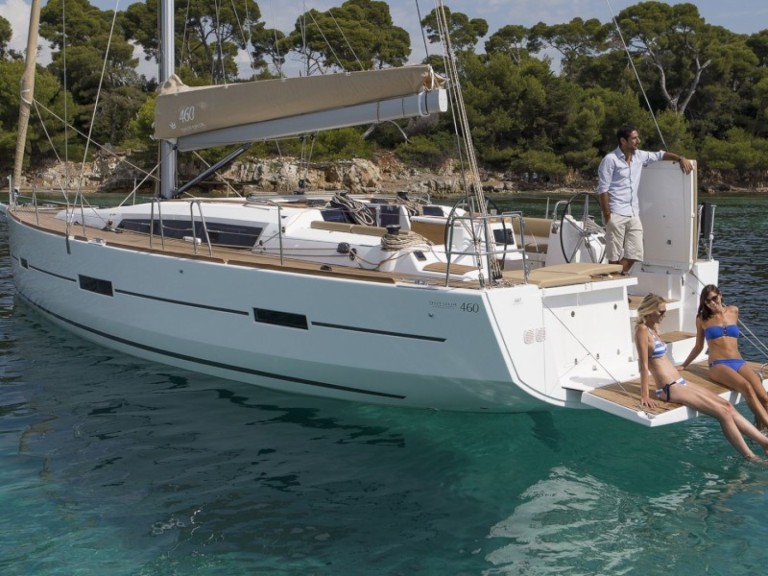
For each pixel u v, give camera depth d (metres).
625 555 4.07
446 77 5.71
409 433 5.71
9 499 4.70
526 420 5.83
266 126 6.82
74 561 4.01
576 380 5.19
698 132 54.53
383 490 4.84
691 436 5.71
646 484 4.93
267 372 6.15
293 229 6.63
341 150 46.25
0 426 5.87
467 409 5.60
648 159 5.95
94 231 7.86
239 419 5.98
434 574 3.90
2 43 58.91
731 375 5.15
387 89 5.93
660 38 54.16
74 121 52.09
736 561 4.00
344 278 5.40
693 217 5.85
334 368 5.60
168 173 8.01
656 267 6.11
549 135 52.97
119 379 6.89
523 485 4.91
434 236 6.71
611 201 5.88
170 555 4.07
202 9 35.28
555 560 4.02
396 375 5.30
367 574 3.90
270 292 5.73
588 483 4.94
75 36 59.50
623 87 55.81
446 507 4.63
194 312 6.31
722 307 5.36
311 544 4.20
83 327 7.85
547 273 5.23
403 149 49.06
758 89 52.78
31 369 7.19
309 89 6.32
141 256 6.62
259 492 4.82
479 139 51.09
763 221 25.11
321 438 5.64
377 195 8.14
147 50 60.78
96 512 4.54
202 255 6.26
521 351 4.92
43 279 8.26
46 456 5.34
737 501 4.67
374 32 54.88
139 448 5.48
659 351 4.93
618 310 5.46
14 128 47.38
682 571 3.91
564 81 52.03
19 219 9.02
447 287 4.97
